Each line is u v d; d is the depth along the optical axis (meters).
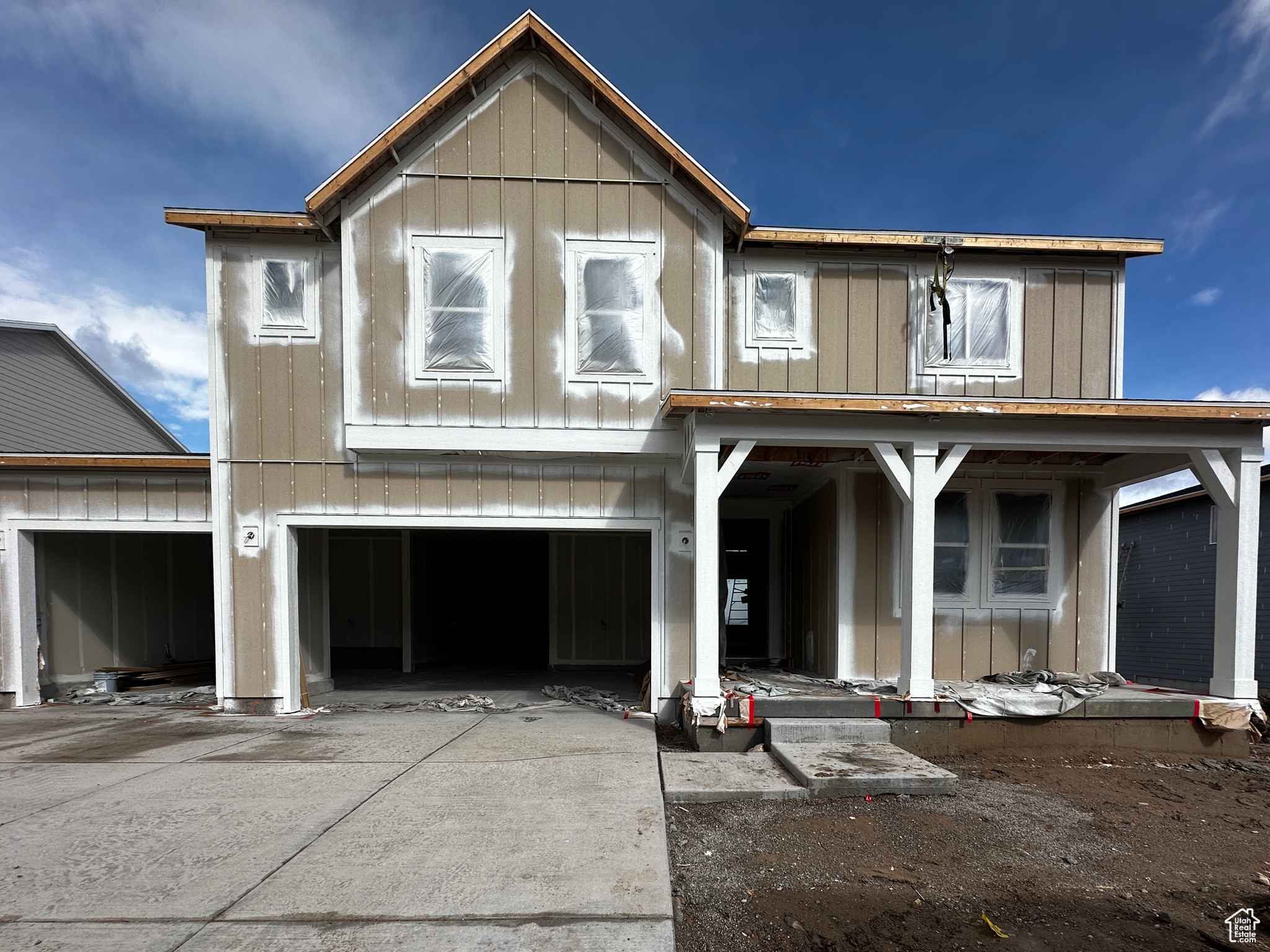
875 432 5.83
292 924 2.67
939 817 4.05
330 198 6.45
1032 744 5.70
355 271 6.66
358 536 11.23
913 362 7.35
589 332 6.72
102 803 4.07
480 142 6.74
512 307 6.71
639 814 3.86
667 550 6.90
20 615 7.50
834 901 3.00
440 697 8.23
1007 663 7.09
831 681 6.84
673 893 3.06
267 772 4.73
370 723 6.50
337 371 6.93
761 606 10.06
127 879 3.04
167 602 9.97
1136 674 11.24
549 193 6.73
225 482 6.91
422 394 6.66
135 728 6.26
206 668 9.70
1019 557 7.19
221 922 2.68
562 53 6.51
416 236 6.70
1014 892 3.12
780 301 7.32
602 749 5.38
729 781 4.49
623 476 6.96
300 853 3.33
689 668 6.80
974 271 7.44
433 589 12.33
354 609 11.23
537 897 2.88
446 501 6.96
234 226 6.81
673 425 6.70
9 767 4.88
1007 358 7.38
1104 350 7.44
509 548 13.32
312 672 8.11
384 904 2.82
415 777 4.58
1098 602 7.20
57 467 7.34
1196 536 10.05
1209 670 9.74
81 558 8.69
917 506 5.78
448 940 2.56
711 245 6.79
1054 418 5.82
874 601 7.04
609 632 11.05
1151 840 3.78
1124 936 2.75
